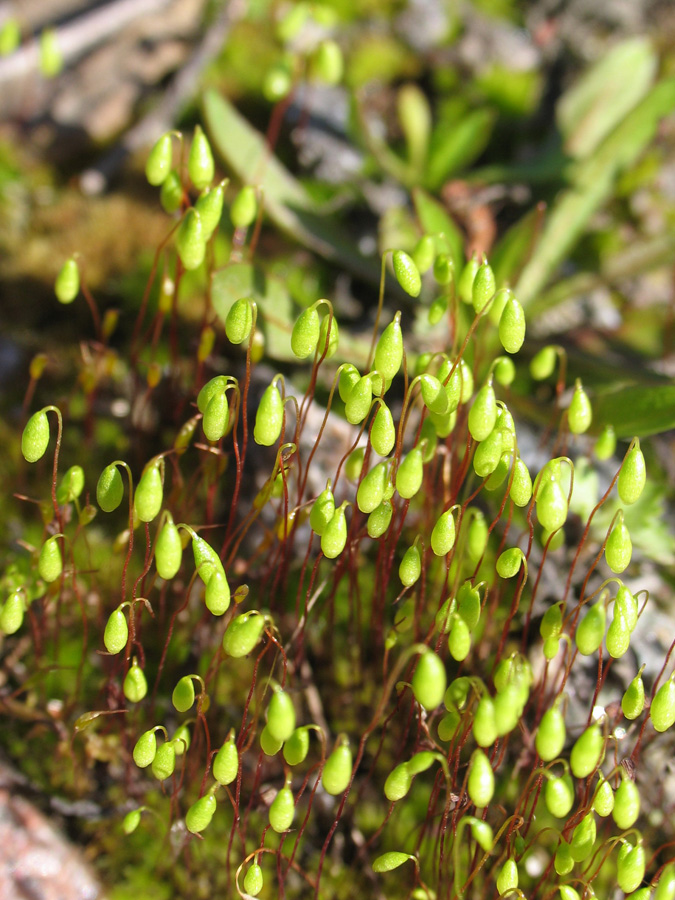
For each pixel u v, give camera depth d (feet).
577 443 0.35
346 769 0.22
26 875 0.28
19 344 0.37
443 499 0.31
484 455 0.24
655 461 0.35
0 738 0.30
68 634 0.31
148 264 0.39
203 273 0.39
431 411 0.24
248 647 0.22
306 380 0.35
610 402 0.32
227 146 0.36
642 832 0.29
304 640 0.31
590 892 0.24
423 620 0.31
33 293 0.39
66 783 0.29
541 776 0.26
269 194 0.38
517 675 0.23
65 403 0.34
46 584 0.28
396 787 0.23
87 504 0.26
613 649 0.23
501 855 0.27
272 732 0.22
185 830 0.28
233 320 0.24
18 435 0.35
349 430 0.34
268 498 0.26
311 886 0.28
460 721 0.24
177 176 0.28
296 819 0.29
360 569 0.33
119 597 0.31
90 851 0.28
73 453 0.34
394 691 0.30
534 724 0.28
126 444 0.35
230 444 0.34
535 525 0.32
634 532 0.32
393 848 0.29
